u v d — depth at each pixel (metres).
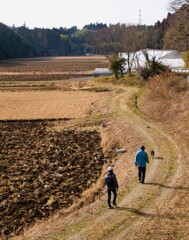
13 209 20.58
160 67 58.31
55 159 29.41
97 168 27.23
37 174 25.95
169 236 15.38
